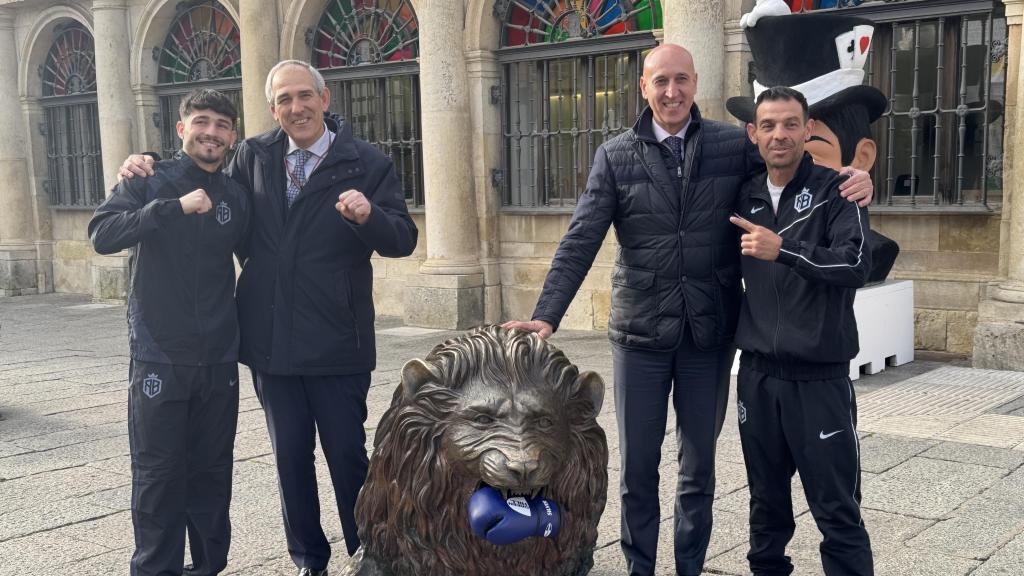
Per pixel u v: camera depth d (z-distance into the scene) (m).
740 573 3.72
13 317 13.01
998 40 8.24
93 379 8.27
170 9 13.70
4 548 4.18
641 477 3.49
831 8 8.75
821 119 6.43
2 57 15.40
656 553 3.63
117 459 5.64
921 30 8.46
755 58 6.76
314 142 3.54
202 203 3.16
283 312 3.48
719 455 5.34
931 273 8.52
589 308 10.57
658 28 9.70
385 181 3.57
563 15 10.40
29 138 15.59
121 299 14.02
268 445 5.84
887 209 8.52
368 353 3.59
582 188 10.50
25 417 6.80
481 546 2.52
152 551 3.28
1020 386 7.01
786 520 3.42
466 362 2.49
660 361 3.45
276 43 11.93
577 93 10.42
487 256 10.90
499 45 10.72
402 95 11.62
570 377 2.55
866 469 5.04
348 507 3.62
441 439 2.49
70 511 4.69
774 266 3.14
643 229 3.42
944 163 8.48
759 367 3.23
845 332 3.09
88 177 15.26
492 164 10.79
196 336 3.29
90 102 14.91
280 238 3.50
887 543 4.01
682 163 3.42
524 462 2.29
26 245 15.77
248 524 4.43
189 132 3.32
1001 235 8.02
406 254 3.53
